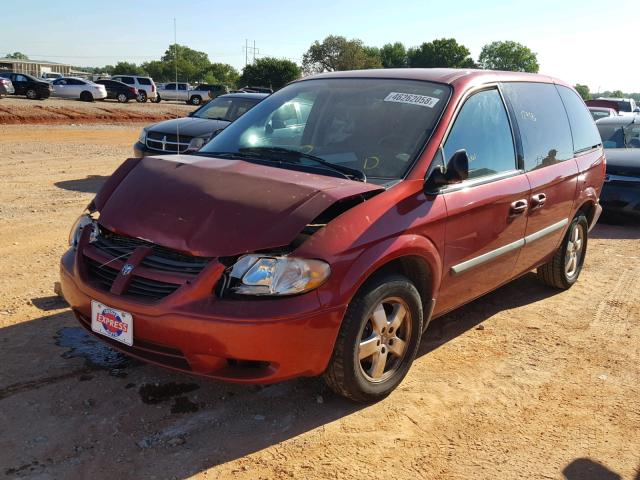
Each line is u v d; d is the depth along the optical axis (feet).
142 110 103.65
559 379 13.75
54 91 118.32
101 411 11.27
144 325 10.39
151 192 11.61
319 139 13.89
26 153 46.91
